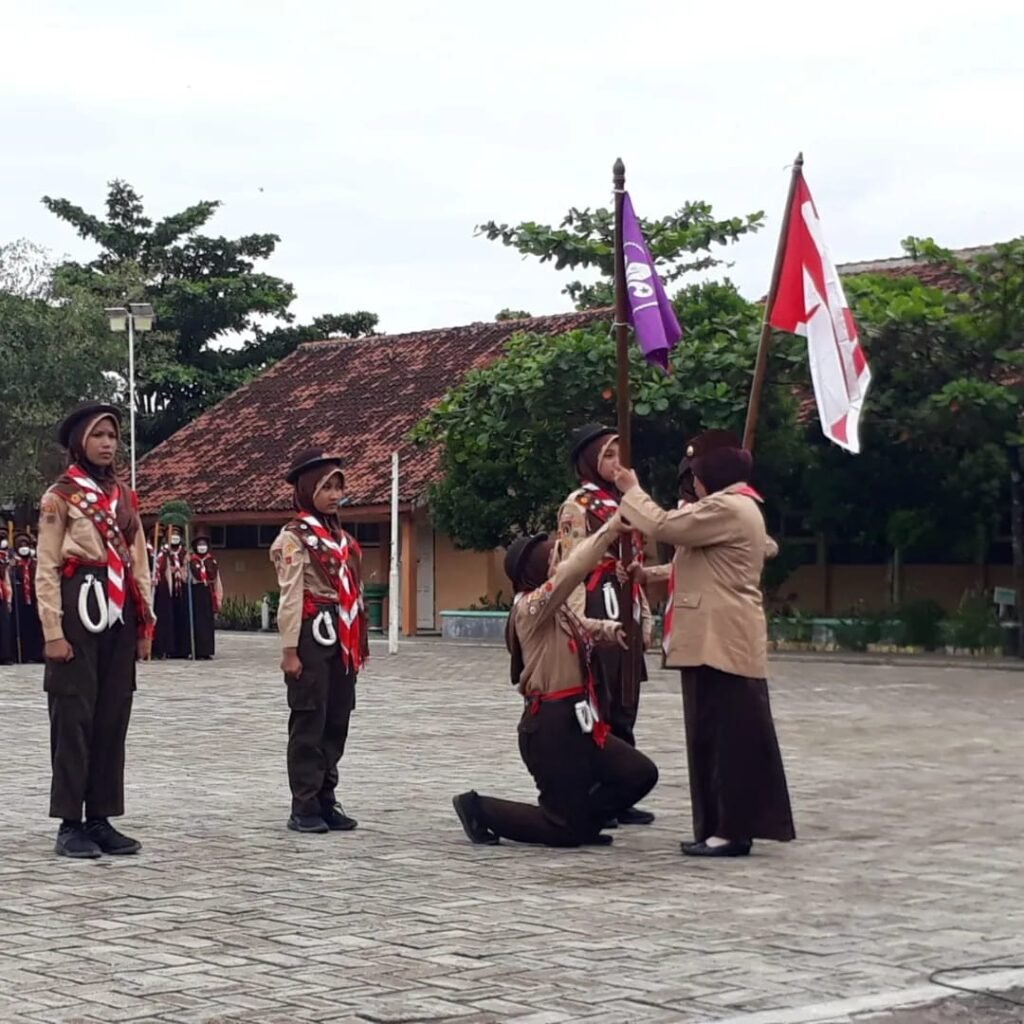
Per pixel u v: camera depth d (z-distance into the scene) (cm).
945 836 1162
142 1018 708
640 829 1195
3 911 915
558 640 1109
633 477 1102
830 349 1573
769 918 898
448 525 3578
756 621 1084
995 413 2873
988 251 3183
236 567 4741
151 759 1595
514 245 3259
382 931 865
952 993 752
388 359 4944
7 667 3045
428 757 1598
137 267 5441
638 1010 719
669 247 3397
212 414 5081
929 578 3331
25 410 4700
